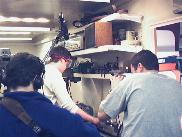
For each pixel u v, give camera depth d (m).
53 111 1.15
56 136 1.12
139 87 1.75
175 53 2.59
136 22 3.06
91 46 3.13
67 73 3.79
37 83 1.22
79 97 4.47
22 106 1.13
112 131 2.67
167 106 1.70
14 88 1.20
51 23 4.71
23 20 4.41
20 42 8.52
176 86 1.78
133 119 1.71
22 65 1.19
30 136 1.09
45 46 7.29
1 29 5.22
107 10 3.49
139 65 1.86
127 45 2.87
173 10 2.43
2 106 1.15
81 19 3.75
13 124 1.10
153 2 2.81
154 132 1.65
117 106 1.82
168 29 2.67
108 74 2.99
